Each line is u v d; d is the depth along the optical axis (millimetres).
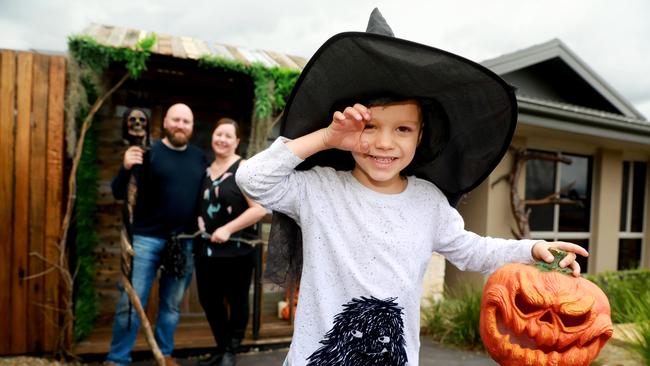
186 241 2986
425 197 1462
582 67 7418
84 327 3555
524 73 7449
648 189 8141
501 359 1359
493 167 1457
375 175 1341
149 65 3742
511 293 1334
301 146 1280
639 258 8141
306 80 1265
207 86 4309
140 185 2822
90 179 3650
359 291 1318
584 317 1299
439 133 1445
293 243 1498
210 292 3041
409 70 1236
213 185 2975
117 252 4082
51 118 3305
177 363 3352
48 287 3326
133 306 2816
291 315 4004
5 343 3275
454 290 5383
